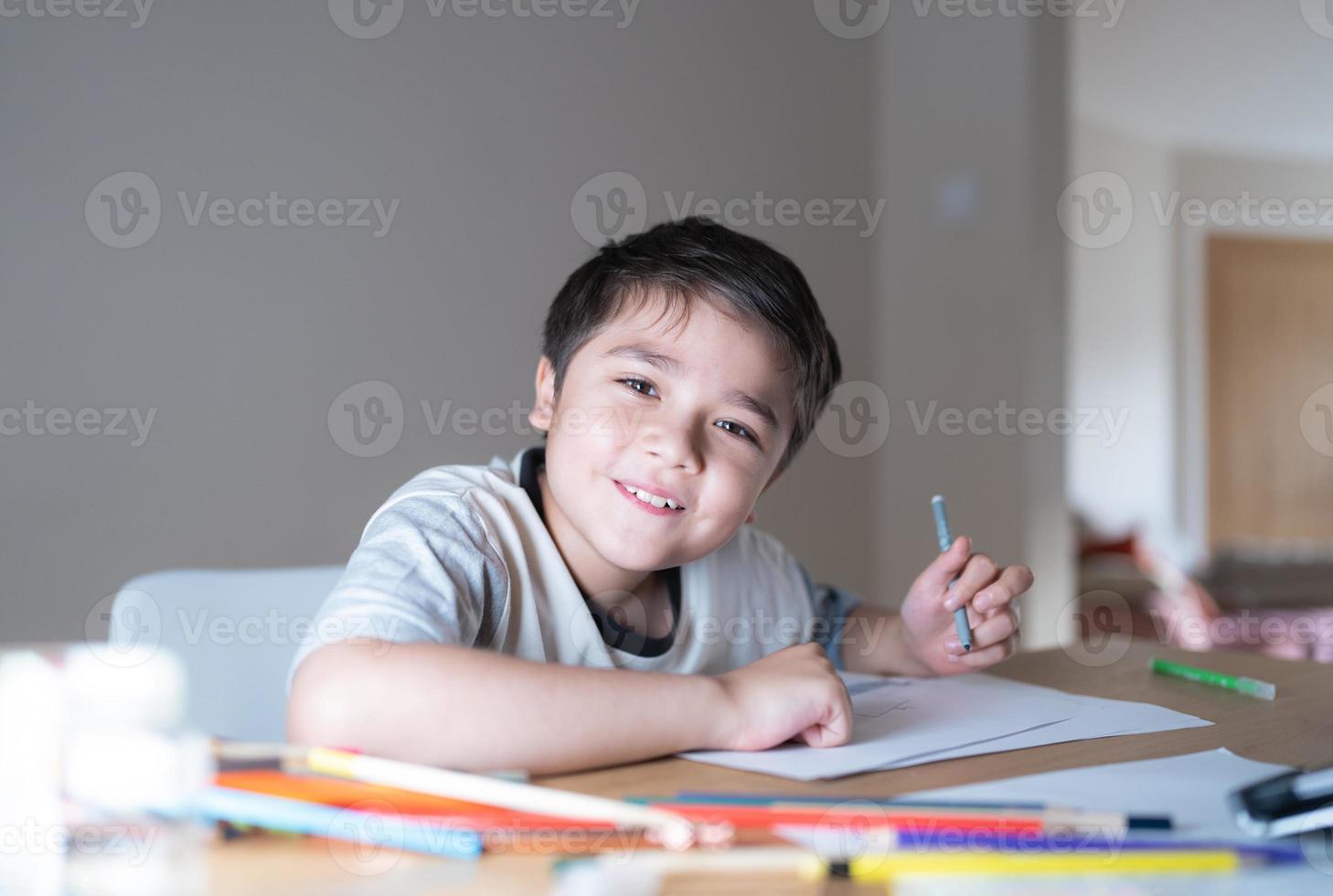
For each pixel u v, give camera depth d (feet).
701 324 2.37
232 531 5.54
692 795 1.46
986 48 8.54
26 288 4.94
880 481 9.12
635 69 7.42
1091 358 17.92
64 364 5.05
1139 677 2.70
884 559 9.07
